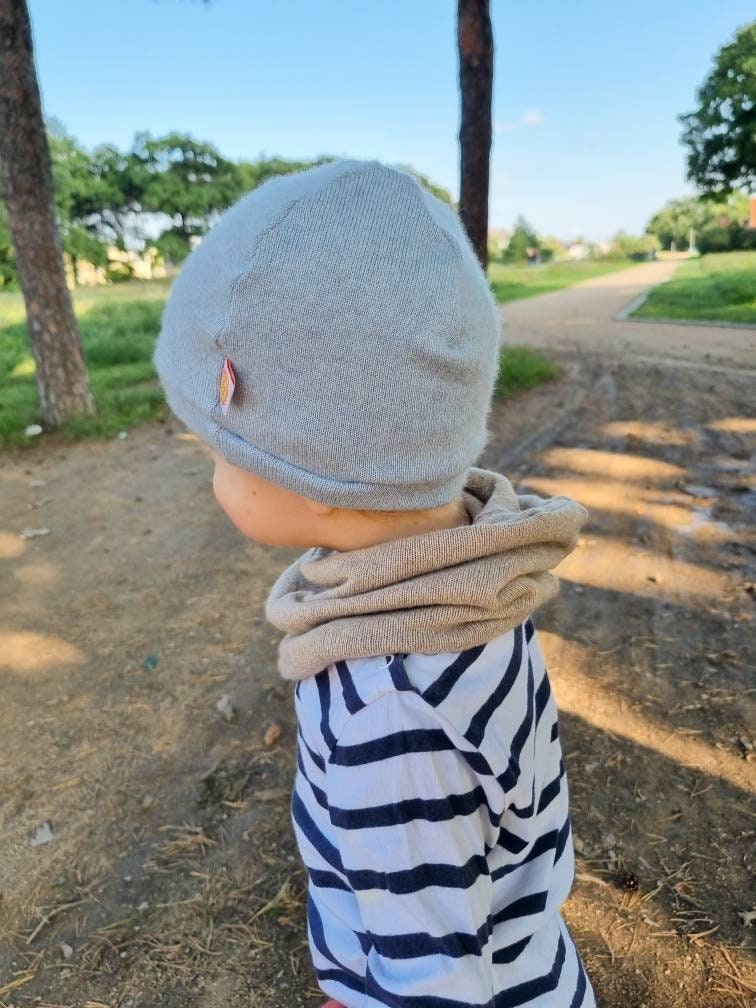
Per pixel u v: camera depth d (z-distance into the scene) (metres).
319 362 0.68
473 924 0.70
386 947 0.72
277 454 0.72
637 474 5.00
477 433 0.79
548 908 0.85
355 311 0.67
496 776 0.72
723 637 2.97
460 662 0.72
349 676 0.74
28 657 3.14
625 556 3.78
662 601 3.30
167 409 7.36
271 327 0.68
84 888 2.01
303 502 0.77
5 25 5.86
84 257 50.44
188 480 5.38
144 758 2.49
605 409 6.76
